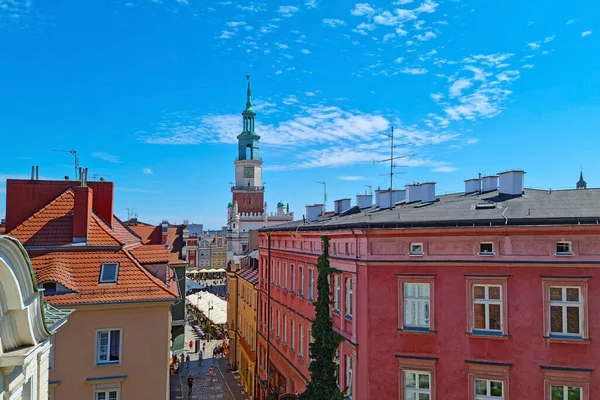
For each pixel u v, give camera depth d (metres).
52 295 20.03
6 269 8.65
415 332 18.33
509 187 21.84
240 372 47.00
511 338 17.17
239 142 120.69
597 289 16.30
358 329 19.62
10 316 9.30
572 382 16.41
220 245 170.50
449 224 17.81
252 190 116.94
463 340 17.75
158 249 28.33
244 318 46.88
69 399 19.78
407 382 18.52
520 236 17.19
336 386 21.92
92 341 20.25
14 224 24.88
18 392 9.65
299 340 28.66
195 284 58.09
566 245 16.81
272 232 34.84
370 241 19.22
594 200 19.14
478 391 17.59
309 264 26.86
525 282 17.11
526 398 16.88
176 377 46.66
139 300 20.61
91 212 24.14
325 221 28.36
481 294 17.80
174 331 32.53
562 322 16.81
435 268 18.27
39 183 25.39
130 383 20.53
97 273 21.48
